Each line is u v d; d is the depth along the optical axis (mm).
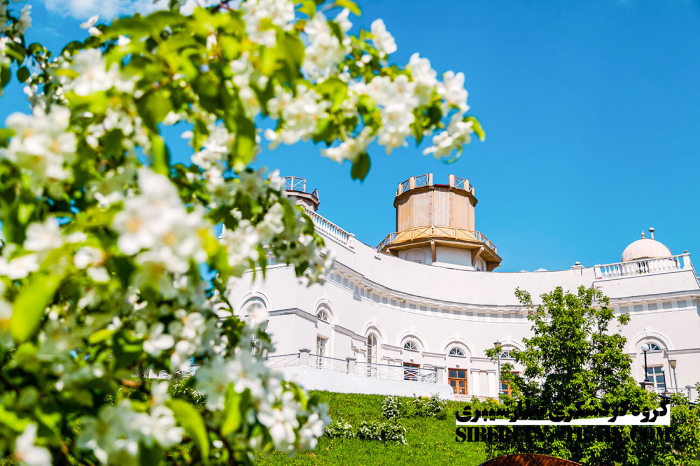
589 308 12484
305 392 2508
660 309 29859
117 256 1650
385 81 2242
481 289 33719
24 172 1805
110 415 1684
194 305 2213
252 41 1971
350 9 2299
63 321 2057
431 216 36188
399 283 31578
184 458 2369
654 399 11031
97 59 1946
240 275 2393
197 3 2305
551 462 5934
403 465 12797
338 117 2373
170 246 1444
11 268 1676
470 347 32469
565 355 11711
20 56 2779
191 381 2137
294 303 23016
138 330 2043
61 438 1792
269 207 2766
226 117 2066
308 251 2949
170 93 2053
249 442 2113
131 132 2123
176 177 2584
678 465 10508
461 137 2436
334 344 25344
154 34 1969
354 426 15797
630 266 31375
